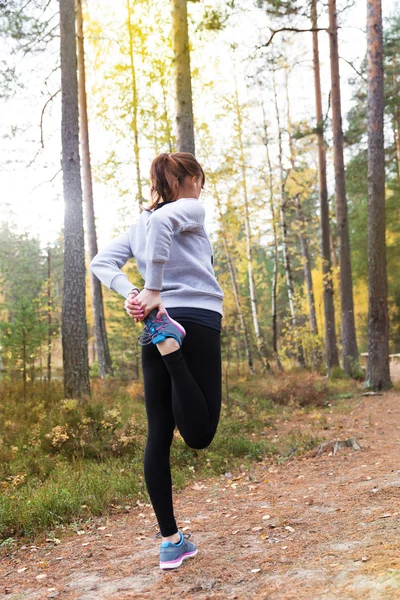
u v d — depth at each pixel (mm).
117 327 23047
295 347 22531
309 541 2924
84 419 6949
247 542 3051
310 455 6098
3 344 11078
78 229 9406
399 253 28203
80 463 5949
